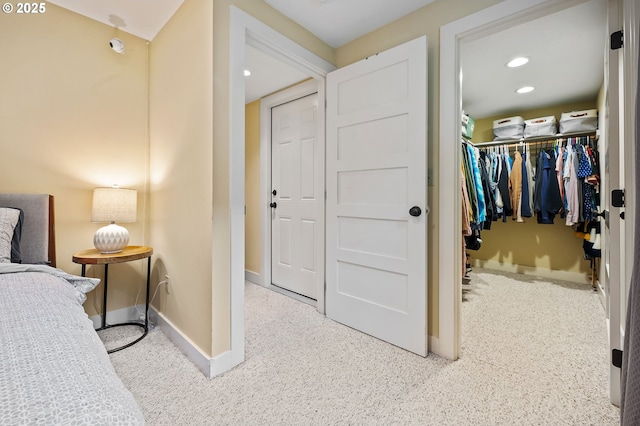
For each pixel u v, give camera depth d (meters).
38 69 1.83
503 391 1.42
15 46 1.76
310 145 2.74
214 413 1.27
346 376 1.54
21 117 1.77
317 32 2.08
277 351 1.79
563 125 3.05
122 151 2.15
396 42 1.93
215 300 1.55
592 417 1.24
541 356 1.73
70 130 1.94
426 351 1.74
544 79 2.64
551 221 3.10
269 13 1.79
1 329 0.67
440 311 1.75
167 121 1.98
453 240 1.70
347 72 2.08
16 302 0.85
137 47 2.21
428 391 1.42
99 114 2.05
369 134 1.96
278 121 3.06
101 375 0.56
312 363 1.66
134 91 2.20
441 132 1.73
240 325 1.65
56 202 1.90
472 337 1.98
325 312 2.34
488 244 3.93
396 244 1.85
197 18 1.65
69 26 1.93
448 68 1.69
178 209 1.84
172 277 1.92
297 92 2.74
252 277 3.32
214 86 1.53
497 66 2.40
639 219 0.77
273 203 3.13
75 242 1.97
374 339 1.95
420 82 1.71
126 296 2.21
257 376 1.54
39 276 1.15
